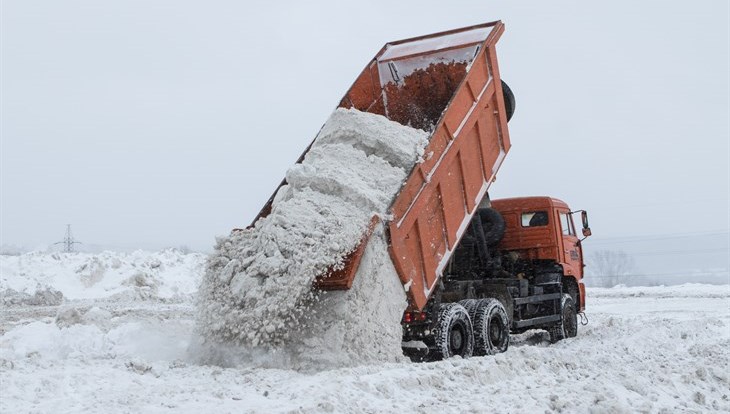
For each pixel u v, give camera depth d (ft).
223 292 30.96
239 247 32.14
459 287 39.68
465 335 35.83
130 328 36.40
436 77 40.57
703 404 27.14
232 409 21.79
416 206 32.94
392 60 41.73
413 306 32.94
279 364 29.32
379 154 34.19
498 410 23.27
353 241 29.89
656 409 25.07
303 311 29.45
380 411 22.34
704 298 86.79
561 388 27.14
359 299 29.81
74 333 34.88
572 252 51.39
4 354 30.96
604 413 23.18
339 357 28.91
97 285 84.58
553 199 49.39
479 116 38.04
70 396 23.49
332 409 21.80
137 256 92.89
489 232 45.52
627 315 63.00
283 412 21.02
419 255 33.35
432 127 40.14
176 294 86.79
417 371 27.58
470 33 40.65
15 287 77.92
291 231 30.42
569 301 48.93
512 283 43.62
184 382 26.43
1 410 21.12
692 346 38.91
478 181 38.22
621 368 31.91
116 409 21.57
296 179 33.09
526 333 51.65
